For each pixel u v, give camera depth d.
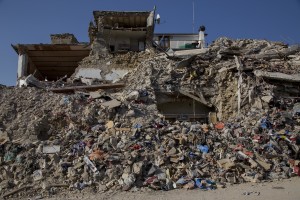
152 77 21.27
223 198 11.25
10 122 16.98
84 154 14.66
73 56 32.28
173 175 13.58
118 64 29.66
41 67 34.06
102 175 13.56
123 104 18.19
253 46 23.95
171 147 14.96
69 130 16.38
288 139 15.91
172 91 20.97
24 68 30.70
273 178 13.80
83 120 16.78
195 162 14.35
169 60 22.94
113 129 16.06
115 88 22.58
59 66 33.94
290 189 12.07
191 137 15.55
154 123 16.88
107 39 32.62
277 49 23.59
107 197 12.05
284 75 20.44
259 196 11.29
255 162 14.19
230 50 22.94
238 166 14.05
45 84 23.47
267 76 20.09
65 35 34.75
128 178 13.26
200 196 11.70
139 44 32.97
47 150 14.81
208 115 21.20
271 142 15.70
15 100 18.52
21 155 14.51
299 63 22.12
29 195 12.69
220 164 14.16
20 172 13.82
